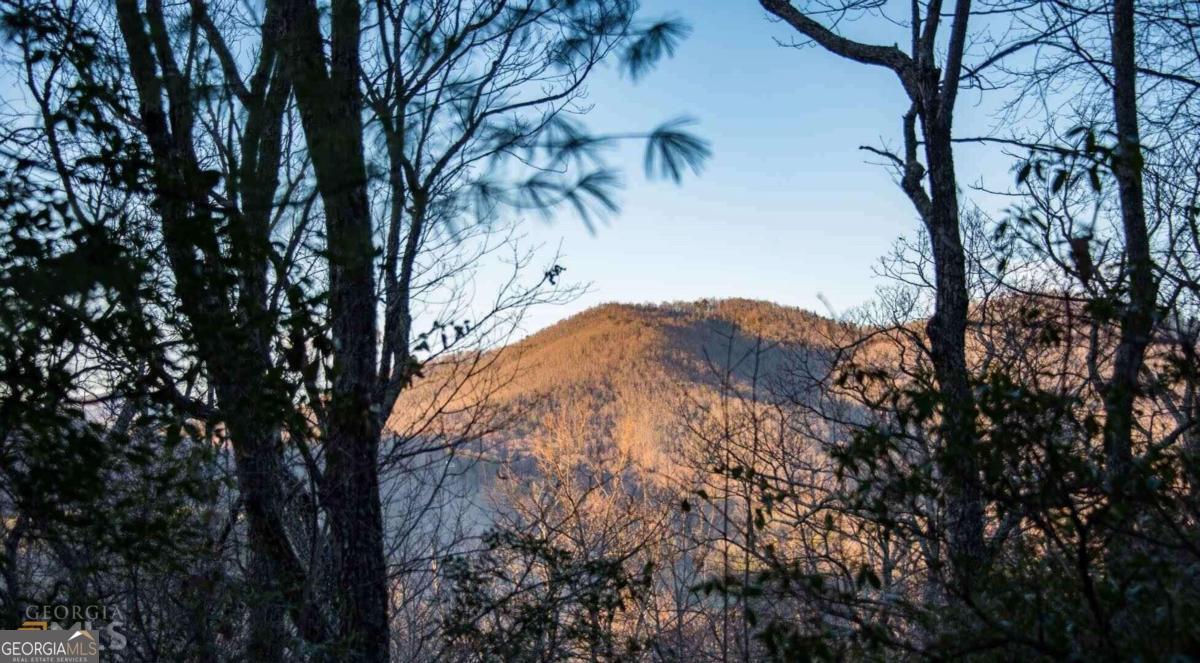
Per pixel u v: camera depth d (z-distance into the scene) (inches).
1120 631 121.5
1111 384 151.9
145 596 186.9
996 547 163.8
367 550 204.8
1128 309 144.9
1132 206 216.5
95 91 145.3
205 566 192.1
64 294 123.6
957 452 132.9
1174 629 113.0
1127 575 120.8
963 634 133.3
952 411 144.2
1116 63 250.5
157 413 151.9
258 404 149.8
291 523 220.8
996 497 133.1
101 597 174.2
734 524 184.1
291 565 200.5
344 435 191.6
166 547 167.8
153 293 144.0
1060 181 144.8
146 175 145.3
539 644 235.3
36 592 187.0
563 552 251.0
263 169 157.8
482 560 244.4
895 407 154.4
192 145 176.7
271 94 160.7
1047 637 128.1
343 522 203.3
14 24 146.6
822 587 147.4
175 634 183.9
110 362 150.2
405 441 211.3
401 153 155.9
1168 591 118.4
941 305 245.3
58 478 136.5
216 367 149.2
